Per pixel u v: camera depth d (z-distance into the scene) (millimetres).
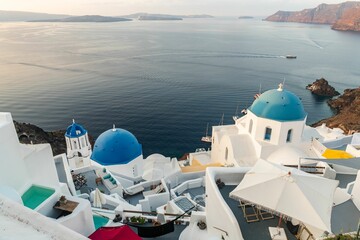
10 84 96125
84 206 15641
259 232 13609
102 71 116312
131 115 71812
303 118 30172
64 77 106312
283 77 112812
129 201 27188
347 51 190125
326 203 12531
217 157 37781
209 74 113500
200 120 69438
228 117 71125
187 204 23141
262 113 30594
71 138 36125
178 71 118250
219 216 14508
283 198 12641
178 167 32906
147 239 18594
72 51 172750
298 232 13469
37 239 5441
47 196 16203
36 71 115938
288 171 13578
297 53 176750
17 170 16016
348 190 17234
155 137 61844
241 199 13312
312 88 97688
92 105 77875
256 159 31109
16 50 177000
